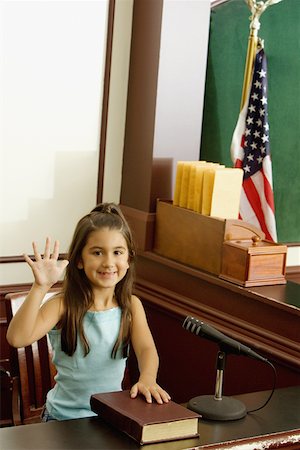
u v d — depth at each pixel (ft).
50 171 13.48
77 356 8.95
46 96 13.24
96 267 8.67
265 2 14.33
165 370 13.30
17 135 13.08
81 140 13.73
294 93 15.43
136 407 7.46
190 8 13.64
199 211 12.93
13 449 6.88
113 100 13.99
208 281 12.43
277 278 12.24
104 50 13.71
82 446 7.00
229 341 8.16
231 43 15.11
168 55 13.53
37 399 10.21
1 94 12.82
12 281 13.35
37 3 12.91
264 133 14.47
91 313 8.93
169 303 13.11
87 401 9.06
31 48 12.98
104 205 9.12
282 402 8.62
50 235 13.65
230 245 12.15
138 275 13.99
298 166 15.72
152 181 13.73
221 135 15.26
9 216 13.20
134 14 13.93
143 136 13.85
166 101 13.66
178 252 13.23
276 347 11.16
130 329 9.19
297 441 7.80
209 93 15.14
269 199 14.43
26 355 10.22
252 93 14.58
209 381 12.39
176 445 7.17
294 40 15.28
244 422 7.93
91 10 13.46
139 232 13.83
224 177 12.72
